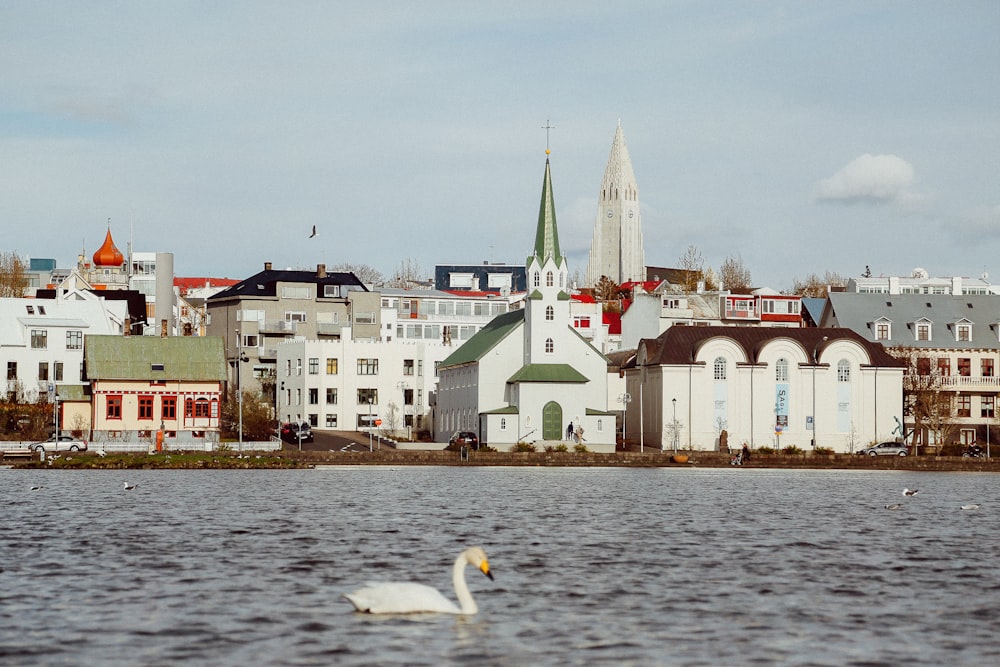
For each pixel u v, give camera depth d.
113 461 149.88
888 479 149.38
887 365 189.88
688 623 49.38
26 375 197.38
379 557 66.12
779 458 170.88
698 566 64.19
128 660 42.78
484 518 87.69
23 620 48.66
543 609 51.66
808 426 188.50
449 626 47.84
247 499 102.31
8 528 78.25
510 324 199.88
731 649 45.22
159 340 186.25
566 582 58.47
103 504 96.19
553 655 44.03
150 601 52.44
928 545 74.56
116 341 184.62
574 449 182.12
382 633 46.50
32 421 182.62
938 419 189.88
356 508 94.56
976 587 58.44
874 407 189.62
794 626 49.09
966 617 51.16
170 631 46.81
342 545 71.12
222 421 191.50
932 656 44.56
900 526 85.81
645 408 195.12
